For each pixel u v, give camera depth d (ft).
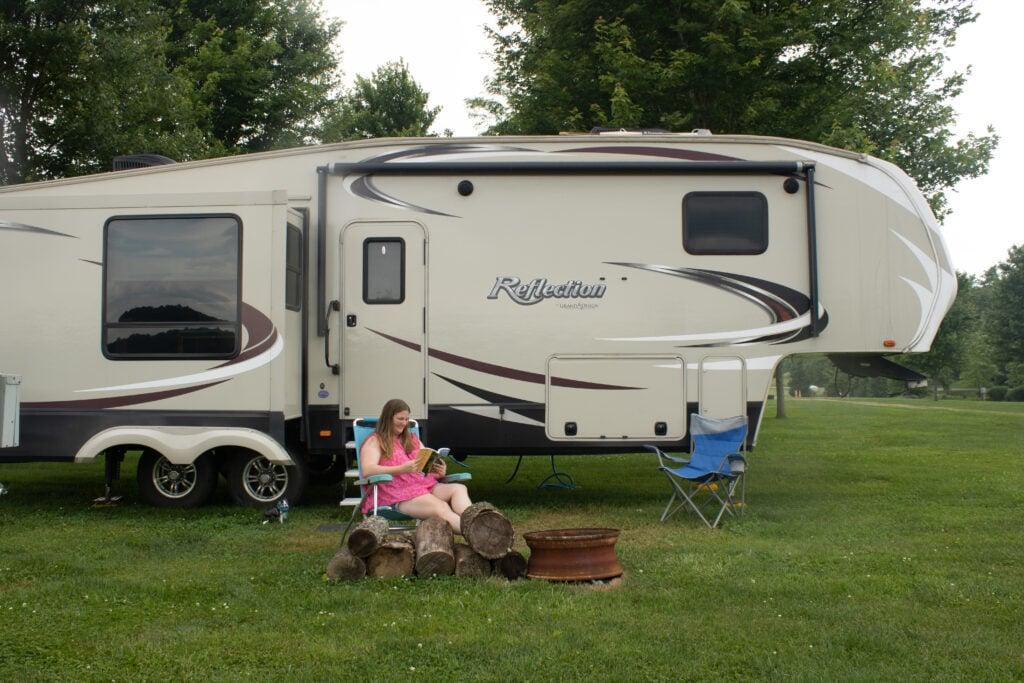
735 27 41.65
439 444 24.77
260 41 76.84
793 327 24.70
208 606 15.05
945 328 99.30
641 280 24.80
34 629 13.85
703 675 11.96
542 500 26.58
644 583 16.42
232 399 23.90
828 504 25.27
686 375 24.71
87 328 24.35
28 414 24.34
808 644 13.10
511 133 48.60
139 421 24.18
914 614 14.61
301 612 14.69
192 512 24.30
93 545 19.89
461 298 24.84
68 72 41.81
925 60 52.01
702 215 24.85
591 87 45.47
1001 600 15.43
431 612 14.60
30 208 24.53
